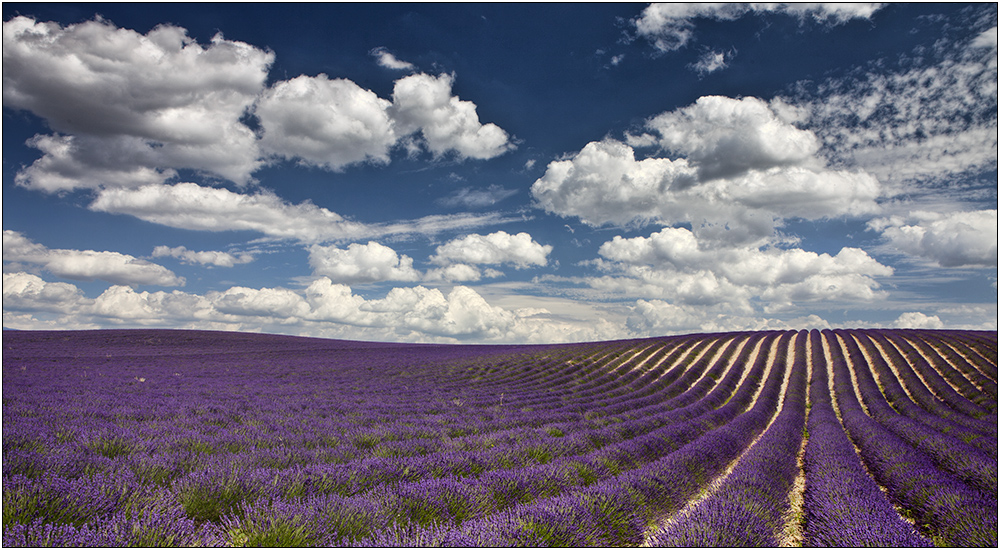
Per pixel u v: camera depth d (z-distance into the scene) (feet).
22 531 10.64
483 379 88.02
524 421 42.45
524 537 12.71
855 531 15.47
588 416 50.39
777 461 28.22
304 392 61.05
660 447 32.60
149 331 175.22
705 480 25.95
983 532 16.25
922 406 64.54
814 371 102.58
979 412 53.98
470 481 18.63
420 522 14.93
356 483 18.30
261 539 12.17
